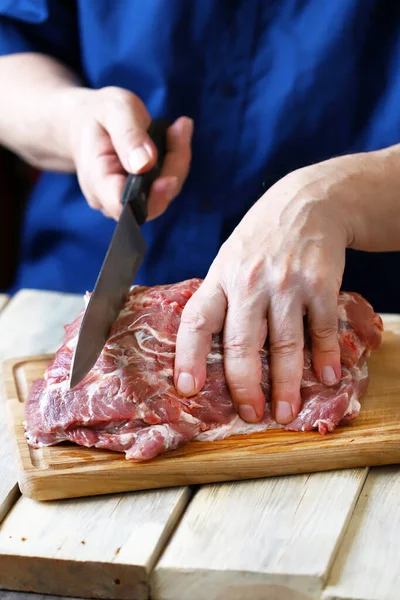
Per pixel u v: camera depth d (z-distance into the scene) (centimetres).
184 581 77
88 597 78
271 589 76
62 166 107
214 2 101
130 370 83
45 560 77
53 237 116
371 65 101
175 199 107
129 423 82
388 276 108
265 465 82
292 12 100
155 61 104
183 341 83
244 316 82
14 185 130
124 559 77
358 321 89
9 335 100
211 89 104
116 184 94
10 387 90
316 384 85
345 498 80
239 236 84
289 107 102
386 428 84
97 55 106
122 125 94
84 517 80
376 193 87
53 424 82
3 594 78
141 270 110
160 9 102
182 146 100
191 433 82
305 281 82
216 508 80
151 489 82
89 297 88
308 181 86
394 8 99
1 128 107
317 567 76
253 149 104
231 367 83
